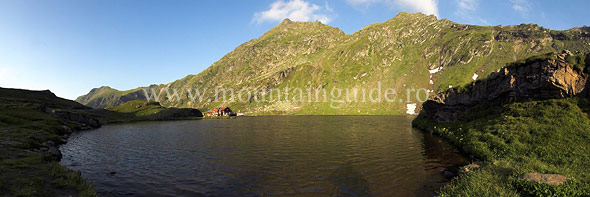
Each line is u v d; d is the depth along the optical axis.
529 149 24.80
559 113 28.52
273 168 26.80
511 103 36.00
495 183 17.05
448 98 52.88
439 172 24.08
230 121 133.12
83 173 25.62
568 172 17.48
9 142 31.36
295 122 114.50
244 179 22.91
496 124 32.84
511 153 24.98
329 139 49.94
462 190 16.84
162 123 120.81
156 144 46.12
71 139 54.91
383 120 122.62
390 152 34.53
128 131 75.75
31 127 53.06
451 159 29.19
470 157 29.45
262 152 36.44
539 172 17.81
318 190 19.69
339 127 80.50
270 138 53.12
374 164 27.88
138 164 29.58
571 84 30.20
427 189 19.47
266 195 18.81
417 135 53.25
